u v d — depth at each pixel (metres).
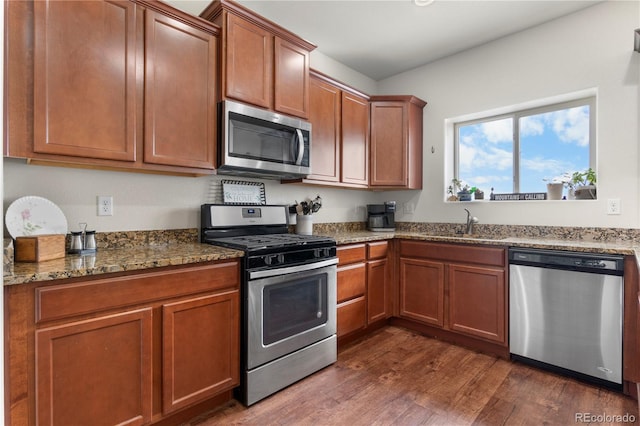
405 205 3.51
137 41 1.65
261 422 1.63
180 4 2.17
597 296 1.94
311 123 2.61
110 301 1.33
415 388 1.95
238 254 1.75
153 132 1.70
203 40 1.90
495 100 2.88
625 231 2.25
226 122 1.94
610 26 2.32
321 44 2.94
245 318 1.78
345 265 2.52
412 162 3.25
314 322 2.12
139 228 1.98
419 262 2.79
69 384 1.24
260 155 2.12
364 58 3.21
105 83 1.54
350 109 2.97
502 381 2.02
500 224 2.84
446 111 3.21
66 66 1.43
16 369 1.13
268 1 2.32
